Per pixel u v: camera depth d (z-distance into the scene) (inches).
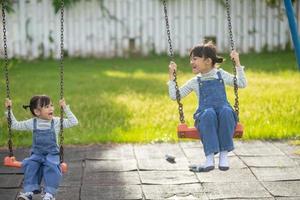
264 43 813.2
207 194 284.4
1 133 410.3
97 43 804.6
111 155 359.6
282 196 279.7
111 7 799.1
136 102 511.5
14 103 497.7
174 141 394.6
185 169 327.3
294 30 372.8
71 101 517.3
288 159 345.7
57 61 781.3
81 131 415.2
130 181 306.0
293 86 576.1
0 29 731.4
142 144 389.4
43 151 262.4
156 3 800.9
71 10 793.6
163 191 289.4
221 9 802.8
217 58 264.8
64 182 305.0
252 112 456.8
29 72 689.0
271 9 806.5
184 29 803.4
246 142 389.4
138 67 727.7
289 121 429.4
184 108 483.5
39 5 787.4
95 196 282.5
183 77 631.2
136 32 805.2
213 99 263.0
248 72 669.3
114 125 429.4
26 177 257.1
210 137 253.1
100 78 646.5
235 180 306.3
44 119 263.9
